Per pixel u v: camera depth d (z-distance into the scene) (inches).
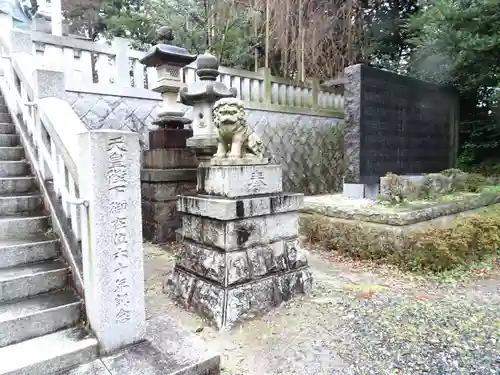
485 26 284.0
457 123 355.9
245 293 124.0
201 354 92.2
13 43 165.3
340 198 263.0
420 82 305.0
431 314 128.4
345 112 262.7
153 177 226.1
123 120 252.8
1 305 95.0
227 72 302.0
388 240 188.7
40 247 111.0
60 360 83.0
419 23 351.9
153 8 426.3
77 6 515.8
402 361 99.0
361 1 410.0
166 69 228.1
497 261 196.4
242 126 133.7
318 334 115.0
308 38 372.5
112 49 247.8
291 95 360.5
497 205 267.7
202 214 129.9
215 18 405.7
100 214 86.3
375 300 141.9
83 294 98.6
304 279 145.6
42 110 117.0
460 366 96.2
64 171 110.9
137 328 95.5
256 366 98.3
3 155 144.8
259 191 133.1
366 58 434.6
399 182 233.5
